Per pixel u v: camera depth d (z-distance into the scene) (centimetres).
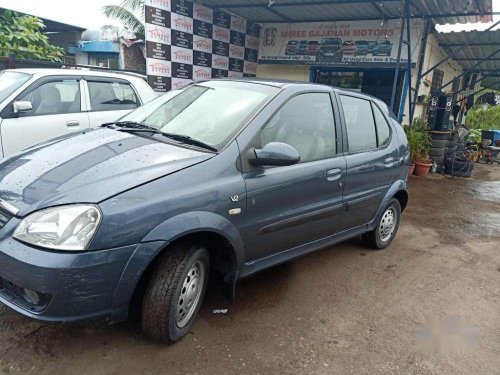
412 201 711
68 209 207
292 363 251
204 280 269
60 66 711
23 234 206
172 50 812
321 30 961
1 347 239
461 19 830
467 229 567
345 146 357
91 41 1486
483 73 1534
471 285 384
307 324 294
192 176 242
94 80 546
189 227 232
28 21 881
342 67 959
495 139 1437
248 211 269
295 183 300
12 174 246
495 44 988
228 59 955
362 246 458
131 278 216
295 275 370
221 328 278
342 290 350
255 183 271
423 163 952
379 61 905
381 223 436
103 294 210
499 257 464
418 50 877
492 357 276
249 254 283
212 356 249
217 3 845
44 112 488
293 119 313
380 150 403
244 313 299
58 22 1241
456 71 1310
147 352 246
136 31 1546
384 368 255
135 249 214
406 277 388
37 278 198
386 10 820
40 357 234
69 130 505
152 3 755
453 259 446
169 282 235
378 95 964
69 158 253
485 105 2066
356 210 378
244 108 296
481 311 336
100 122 538
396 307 330
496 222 615
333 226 356
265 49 1036
